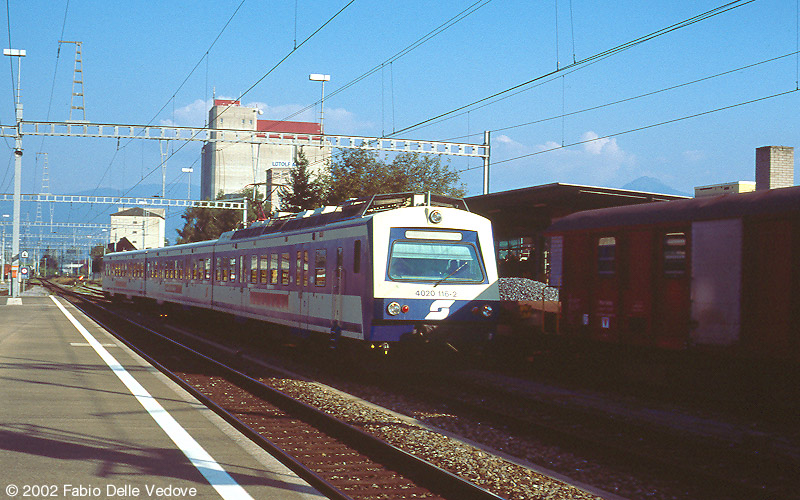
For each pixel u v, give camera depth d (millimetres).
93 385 12547
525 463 8812
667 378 13273
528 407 12414
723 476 8539
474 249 15117
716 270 12031
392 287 14250
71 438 8445
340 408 12156
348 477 8008
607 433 10617
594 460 9180
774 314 11078
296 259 18328
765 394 11461
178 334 26062
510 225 24016
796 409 10984
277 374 16422
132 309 40594
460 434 10609
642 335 13609
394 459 8688
